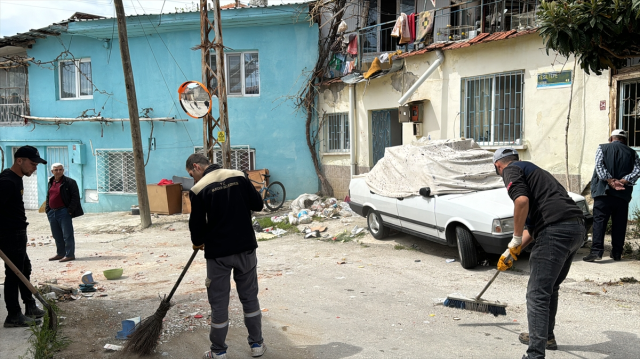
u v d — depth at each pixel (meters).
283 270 7.41
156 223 13.13
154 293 6.32
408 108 11.78
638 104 8.31
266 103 15.25
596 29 6.45
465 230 6.80
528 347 3.87
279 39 15.04
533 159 9.79
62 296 6.04
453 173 7.54
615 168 6.52
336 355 4.16
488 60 10.39
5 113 17.88
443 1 13.84
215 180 4.04
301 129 15.16
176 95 15.73
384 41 14.76
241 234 4.00
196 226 3.94
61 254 9.06
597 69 7.04
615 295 5.50
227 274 3.99
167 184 14.32
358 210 9.51
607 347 4.11
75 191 8.91
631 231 8.08
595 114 8.84
